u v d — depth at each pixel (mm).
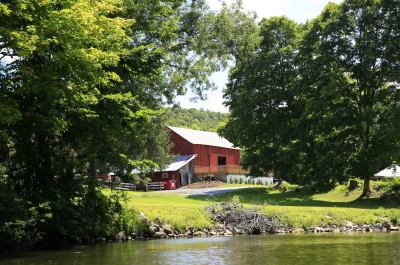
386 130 40812
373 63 44719
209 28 36438
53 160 21688
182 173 73688
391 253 16172
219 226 25688
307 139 48688
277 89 54656
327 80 46906
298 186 54281
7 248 18484
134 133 24125
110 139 22875
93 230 21562
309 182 48625
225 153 83688
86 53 17219
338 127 45375
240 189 57250
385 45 43688
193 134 81875
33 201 19953
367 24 44844
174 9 31922
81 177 22250
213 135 88188
